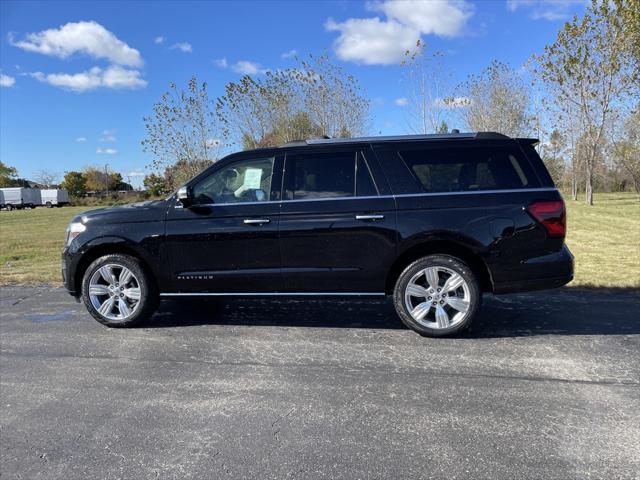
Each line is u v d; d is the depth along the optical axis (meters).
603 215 20.75
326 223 4.69
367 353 4.35
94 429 3.13
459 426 3.06
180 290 5.03
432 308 4.70
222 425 3.14
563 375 3.78
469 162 4.66
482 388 3.59
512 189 4.56
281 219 4.76
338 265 4.73
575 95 27.97
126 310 5.16
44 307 6.22
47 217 36.28
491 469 2.62
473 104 25.72
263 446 2.89
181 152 20.28
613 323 5.04
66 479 2.63
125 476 2.64
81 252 5.10
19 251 12.75
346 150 4.83
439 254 4.66
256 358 4.28
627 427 3.01
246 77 20.20
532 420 3.12
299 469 2.66
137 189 76.50
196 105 20.02
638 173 33.72
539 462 2.67
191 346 4.61
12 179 89.06
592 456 2.72
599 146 31.31
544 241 4.50
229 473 2.64
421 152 4.73
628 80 25.98
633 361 4.03
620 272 7.41
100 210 5.30
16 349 4.62
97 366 4.16
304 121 21.00
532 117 27.59
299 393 3.57
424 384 3.68
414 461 2.71
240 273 4.87
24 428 3.16
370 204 4.65
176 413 3.31
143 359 4.30
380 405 3.36
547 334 4.75
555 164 36.84
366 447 2.86
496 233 4.50
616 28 24.95
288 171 4.87
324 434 3.01
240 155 5.01
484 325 5.06
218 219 4.87
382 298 4.77
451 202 4.56
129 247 5.02
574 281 6.80
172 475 2.64
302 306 5.97
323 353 4.37
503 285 4.56
